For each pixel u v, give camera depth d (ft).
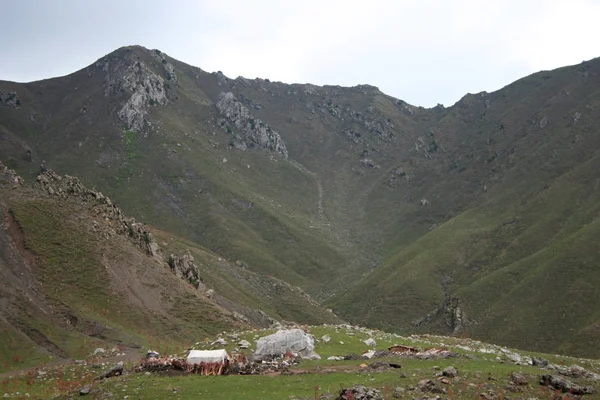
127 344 229.66
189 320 287.28
